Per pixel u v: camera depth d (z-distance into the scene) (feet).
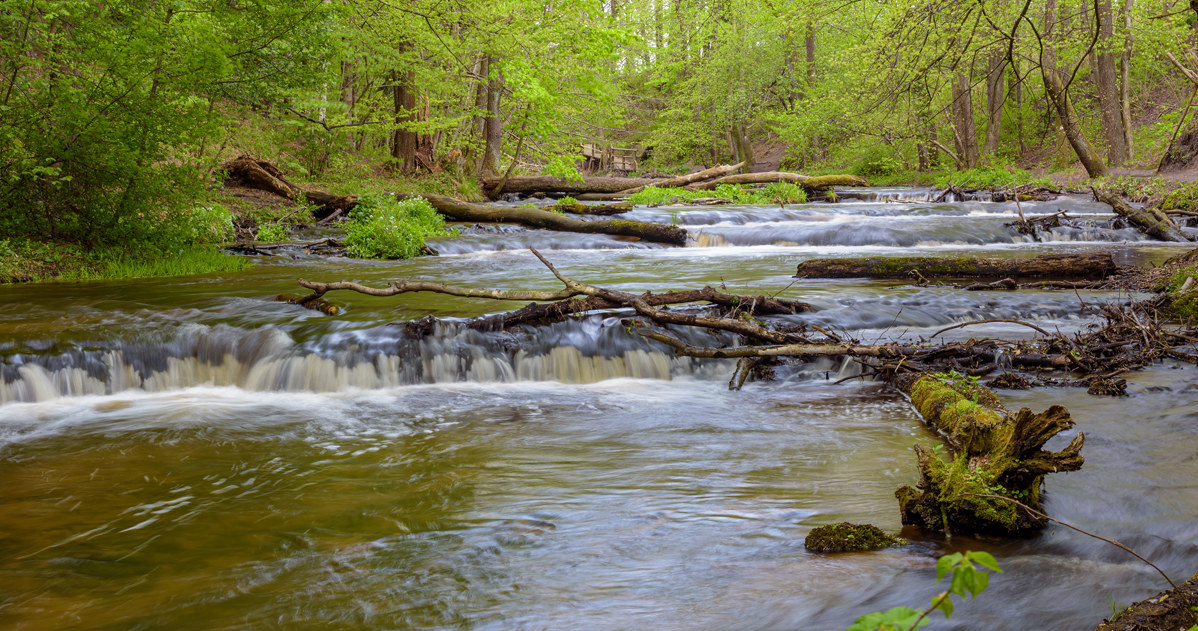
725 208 82.69
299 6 50.62
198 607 10.50
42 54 44.86
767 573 10.91
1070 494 13.52
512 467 16.49
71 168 44.37
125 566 11.92
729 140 180.75
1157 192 76.48
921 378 21.12
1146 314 29.07
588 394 23.08
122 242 47.42
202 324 27.27
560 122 122.83
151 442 18.90
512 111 108.06
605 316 26.84
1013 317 30.81
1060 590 10.04
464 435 19.07
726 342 26.55
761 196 99.04
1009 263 40.09
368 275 43.65
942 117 53.01
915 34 32.83
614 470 16.11
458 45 74.59
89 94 43.88
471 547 12.32
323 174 87.35
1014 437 12.51
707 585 10.62
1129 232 59.82
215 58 46.44
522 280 41.19
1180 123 35.94
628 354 25.46
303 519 13.76
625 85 156.87
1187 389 20.33
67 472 16.67
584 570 11.32
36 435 19.60
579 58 95.81
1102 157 109.09
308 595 10.78
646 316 26.53
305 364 24.34
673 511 13.65
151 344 25.05
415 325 25.46
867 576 10.64
